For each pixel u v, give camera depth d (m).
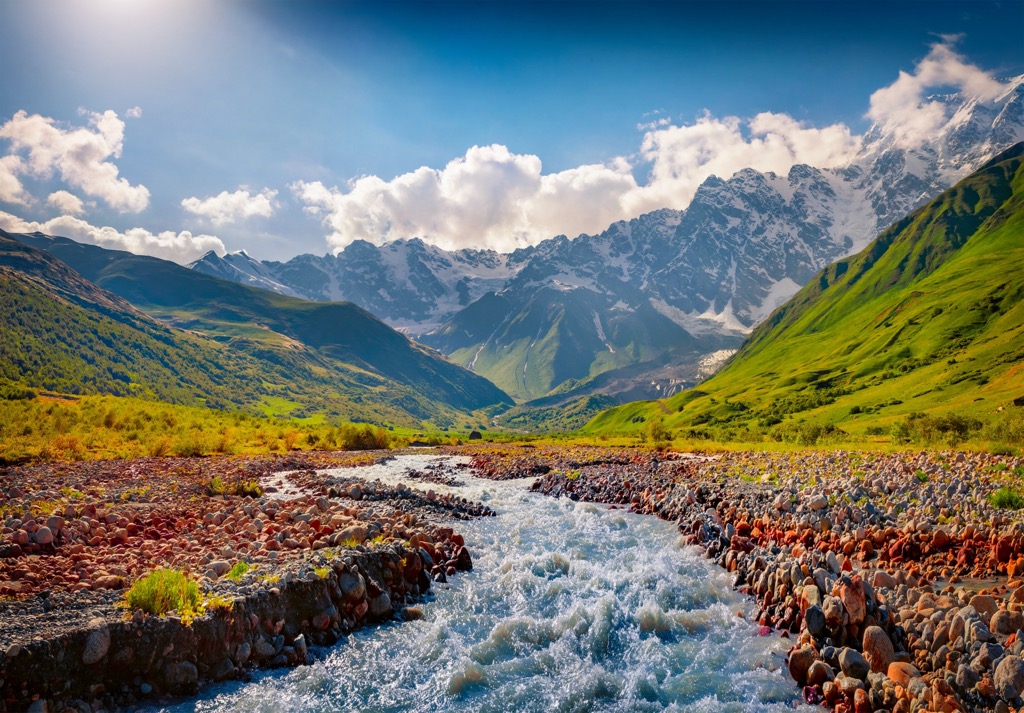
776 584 18.73
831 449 77.31
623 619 18.30
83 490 33.31
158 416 90.25
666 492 38.19
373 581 18.64
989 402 123.19
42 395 157.88
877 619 14.85
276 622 15.49
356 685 14.14
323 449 90.62
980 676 12.10
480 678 14.70
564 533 29.50
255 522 24.92
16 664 11.53
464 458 77.69
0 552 18.67
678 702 13.66
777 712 13.16
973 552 19.97
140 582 14.46
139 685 12.83
